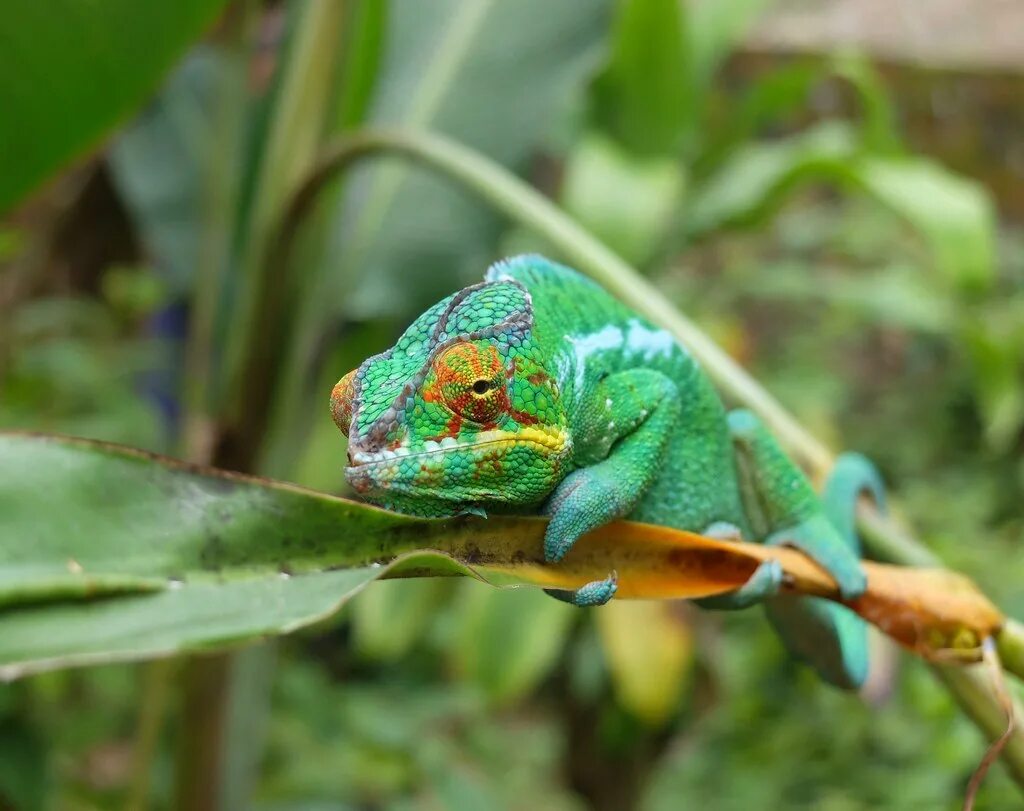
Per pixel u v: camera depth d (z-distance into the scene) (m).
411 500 0.39
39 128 0.50
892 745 0.93
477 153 0.68
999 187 1.58
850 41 1.55
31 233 1.07
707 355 0.47
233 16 0.70
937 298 1.11
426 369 0.39
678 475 0.46
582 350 0.43
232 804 0.61
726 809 0.97
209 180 0.68
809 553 0.45
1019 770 0.41
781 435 0.48
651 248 0.76
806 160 0.75
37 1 0.48
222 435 0.59
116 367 1.07
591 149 0.76
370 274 0.65
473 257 0.66
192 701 0.59
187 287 0.79
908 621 0.40
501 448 0.39
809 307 1.45
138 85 0.50
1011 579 0.98
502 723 1.25
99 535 0.34
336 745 0.96
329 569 0.34
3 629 0.33
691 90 0.77
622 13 0.74
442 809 0.93
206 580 0.34
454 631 1.00
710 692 1.15
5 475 0.33
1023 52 1.50
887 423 1.31
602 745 1.26
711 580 0.38
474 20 0.70
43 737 0.64
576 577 0.38
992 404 0.85
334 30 0.58
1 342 1.05
